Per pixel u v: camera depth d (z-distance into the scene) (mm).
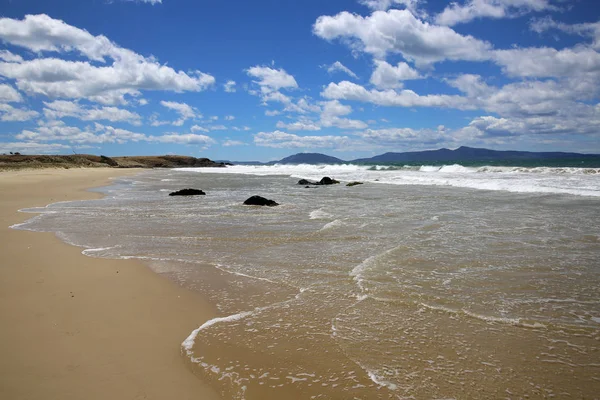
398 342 4387
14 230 11141
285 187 28109
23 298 5730
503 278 6535
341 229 10969
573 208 13922
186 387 3572
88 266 7461
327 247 8938
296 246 9109
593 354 4102
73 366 3869
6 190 23359
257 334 4641
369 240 9539
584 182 21469
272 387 3578
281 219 13078
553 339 4441
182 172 63562
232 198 20359
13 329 4684
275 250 8758
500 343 4352
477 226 11031
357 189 24484
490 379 3648
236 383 3645
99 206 16875
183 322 5012
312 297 5812
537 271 6883
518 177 26391
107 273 7035
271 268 7344
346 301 5629
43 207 16469
